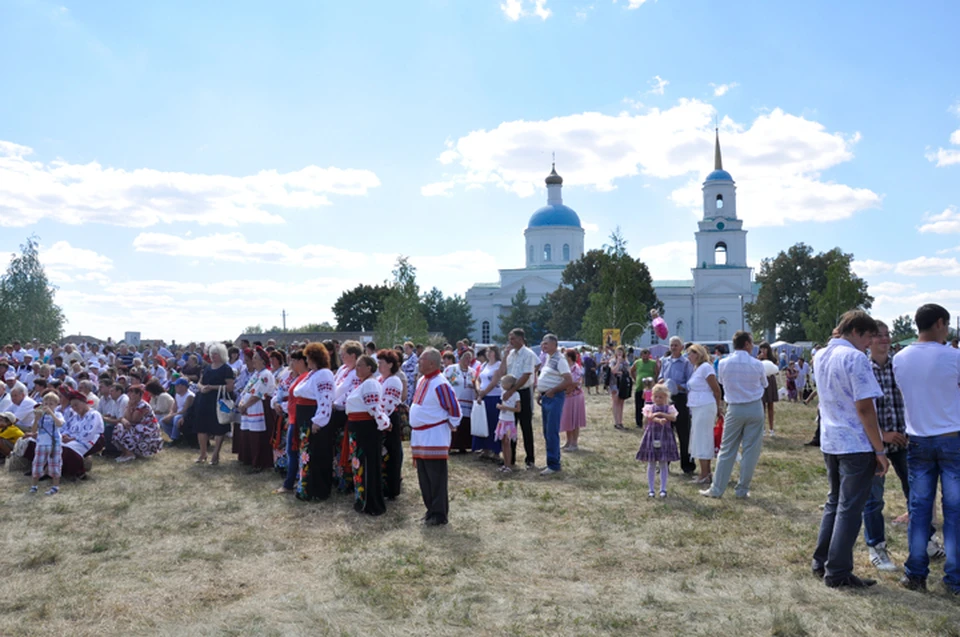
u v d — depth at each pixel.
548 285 81.81
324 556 6.15
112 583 5.52
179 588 5.40
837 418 5.29
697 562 5.88
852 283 51.12
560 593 5.20
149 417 11.48
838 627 4.49
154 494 8.66
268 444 10.22
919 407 5.29
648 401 14.06
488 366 11.20
